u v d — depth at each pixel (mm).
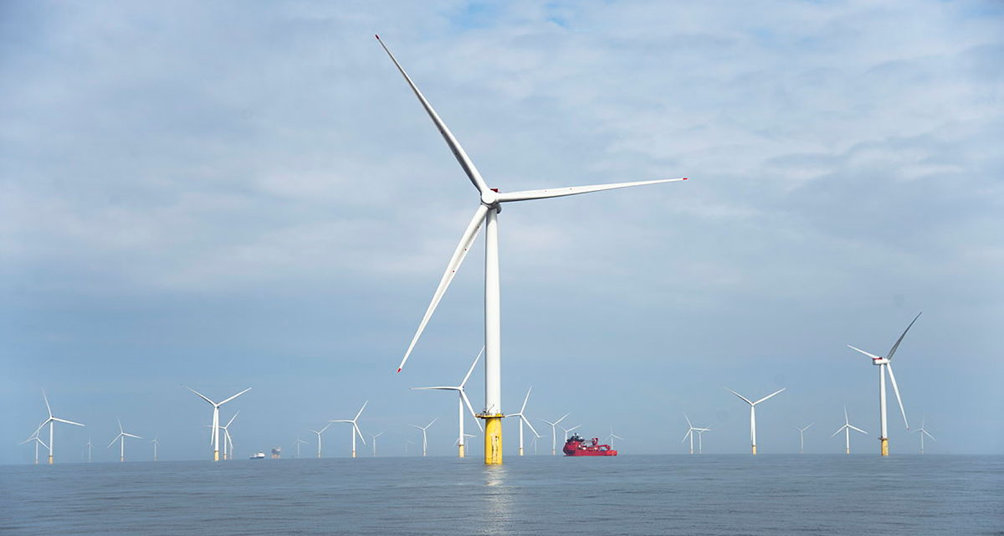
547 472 127875
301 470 174000
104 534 43969
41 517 54875
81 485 106438
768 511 54656
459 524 47219
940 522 47469
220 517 53062
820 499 65438
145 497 76250
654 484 89438
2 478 142125
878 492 74000
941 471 130125
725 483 92000
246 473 155875
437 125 99812
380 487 87500
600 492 75000
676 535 41688
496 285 99750
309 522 49031
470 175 100500
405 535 42031
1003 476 107875
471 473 119000
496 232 100250
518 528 45062
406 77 98938
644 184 102438
